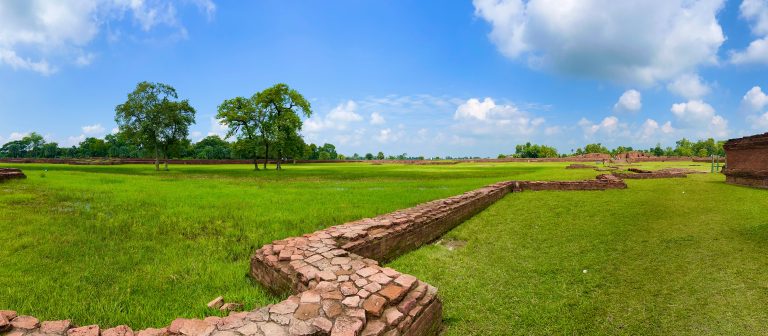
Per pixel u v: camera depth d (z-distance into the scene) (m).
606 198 12.97
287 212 8.96
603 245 6.72
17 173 17.06
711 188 15.13
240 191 14.05
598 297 4.48
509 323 3.90
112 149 86.75
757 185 15.19
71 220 7.66
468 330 3.79
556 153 122.56
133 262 5.23
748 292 4.49
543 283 4.97
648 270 5.34
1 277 4.36
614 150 118.12
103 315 3.64
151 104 34.97
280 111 39.06
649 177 21.16
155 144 35.94
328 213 8.91
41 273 4.63
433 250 6.80
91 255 5.48
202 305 3.97
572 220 9.12
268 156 43.50
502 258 6.14
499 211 10.94
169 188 14.77
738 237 6.96
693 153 106.62
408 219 6.98
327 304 3.21
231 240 6.64
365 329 2.96
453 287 4.86
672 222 8.48
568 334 3.67
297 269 4.13
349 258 4.55
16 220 7.37
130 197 11.33
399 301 3.43
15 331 2.69
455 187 17.22
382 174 31.75
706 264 5.51
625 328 3.76
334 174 31.66
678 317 3.96
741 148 16.62
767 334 3.58
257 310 3.13
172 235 6.82
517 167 50.59
